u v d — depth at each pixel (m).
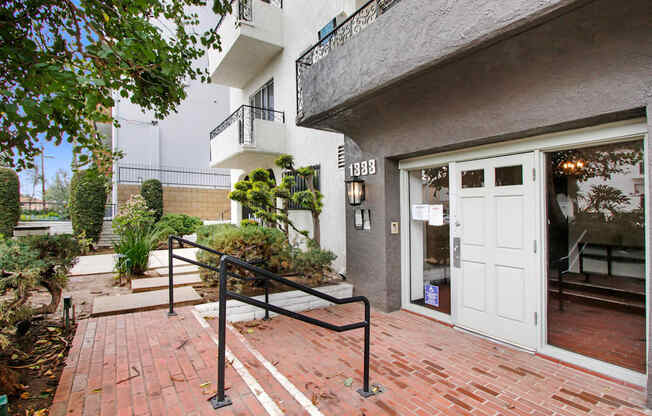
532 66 2.94
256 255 5.38
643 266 4.41
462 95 3.56
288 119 8.16
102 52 2.35
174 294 4.89
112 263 8.12
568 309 4.63
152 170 15.91
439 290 4.75
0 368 2.42
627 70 2.52
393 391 2.79
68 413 2.00
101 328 3.53
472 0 2.73
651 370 2.52
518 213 3.62
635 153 4.11
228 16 8.35
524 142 3.52
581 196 4.84
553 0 2.26
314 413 2.20
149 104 3.12
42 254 3.42
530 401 2.65
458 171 4.27
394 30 3.40
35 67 1.98
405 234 5.13
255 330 4.24
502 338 3.77
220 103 18.31
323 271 5.91
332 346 3.75
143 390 2.28
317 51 5.01
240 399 2.18
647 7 2.24
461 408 2.55
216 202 16.88
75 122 2.48
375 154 5.08
